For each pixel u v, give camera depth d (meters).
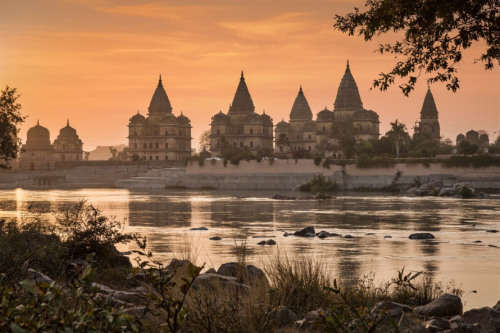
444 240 53.19
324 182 174.50
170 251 41.62
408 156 186.00
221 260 38.00
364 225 69.19
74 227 25.70
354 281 27.14
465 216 80.81
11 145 62.50
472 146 177.62
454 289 24.94
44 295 6.68
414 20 17.53
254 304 12.53
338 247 48.12
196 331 9.84
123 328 6.55
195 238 54.62
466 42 17.22
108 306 6.96
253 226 69.25
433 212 88.50
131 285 20.44
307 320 13.05
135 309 11.47
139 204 114.56
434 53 17.89
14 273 15.09
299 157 199.38
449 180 164.62
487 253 44.00
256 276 16.72
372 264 37.72
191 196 148.75
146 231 62.69
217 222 74.75
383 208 98.25
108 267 23.48
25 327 5.88
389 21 17.34
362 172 179.25
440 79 18.08
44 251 18.58
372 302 16.77
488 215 82.38
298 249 46.69
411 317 15.95
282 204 111.94
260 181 197.88
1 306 6.20
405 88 18.31
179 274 14.59
